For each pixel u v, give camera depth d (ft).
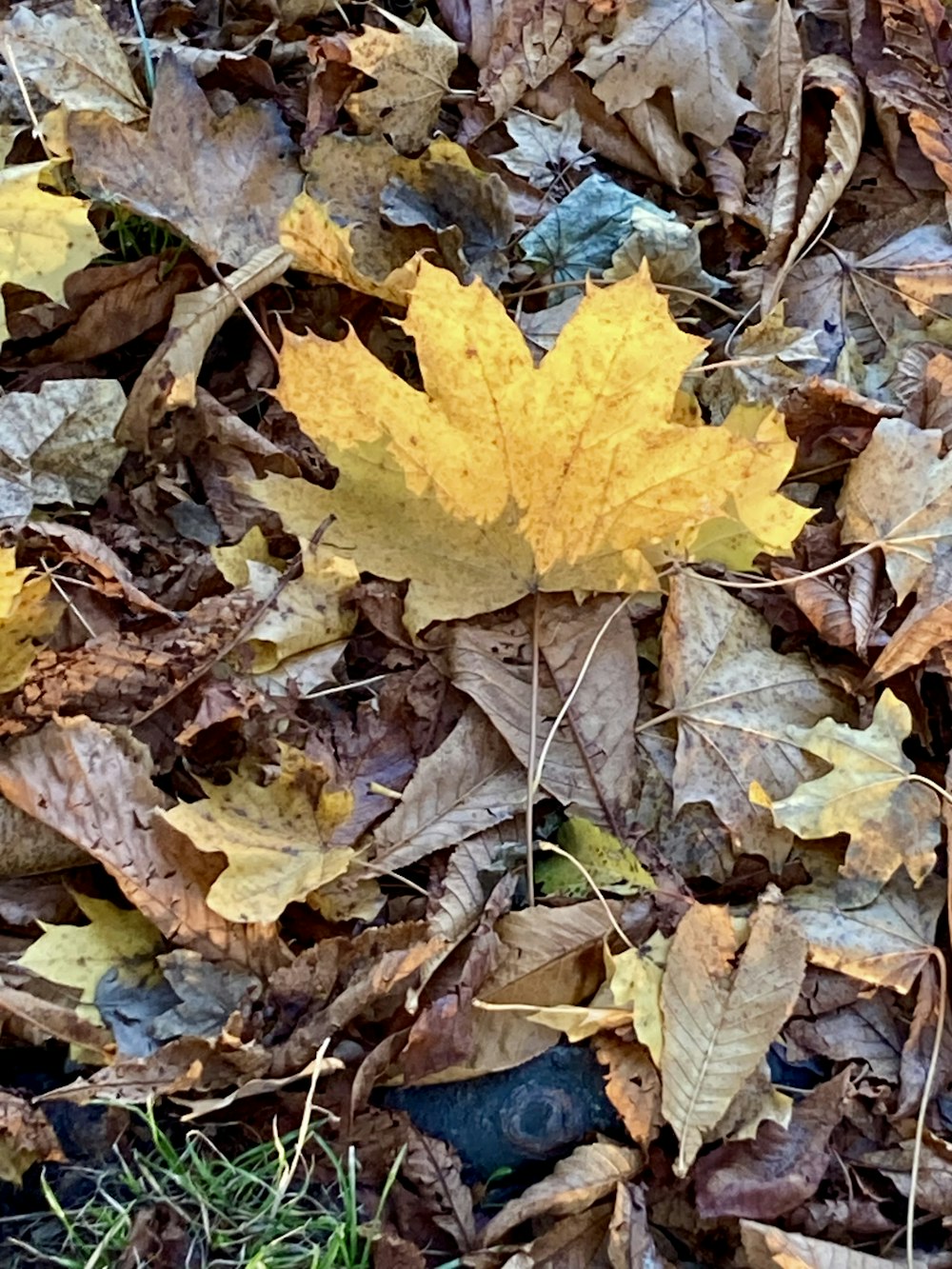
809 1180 1.84
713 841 1.99
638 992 1.86
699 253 2.27
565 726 1.99
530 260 2.25
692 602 2.05
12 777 1.82
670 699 2.02
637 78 2.32
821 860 1.99
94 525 2.07
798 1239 1.82
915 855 1.96
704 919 1.88
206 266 2.18
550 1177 1.84
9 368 2.13
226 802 1.86
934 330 2.28
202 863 1.85
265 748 1.95
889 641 2.03
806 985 1.94
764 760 2.00
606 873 1.93
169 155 2.14
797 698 2.04
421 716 2.00
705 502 1.96
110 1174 1.81
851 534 2.10
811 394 2.14
